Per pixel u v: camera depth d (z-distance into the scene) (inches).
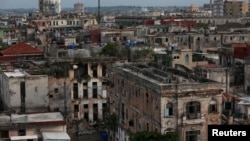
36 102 2864.2
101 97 3693.4
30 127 2240.4
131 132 2600.9
